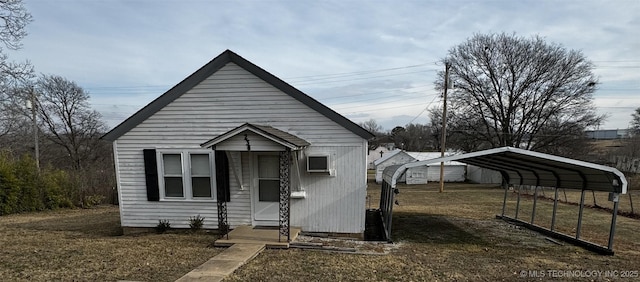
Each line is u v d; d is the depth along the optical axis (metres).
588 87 24.69
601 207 15.58
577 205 16.69
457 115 28.23
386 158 35.47
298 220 8.57
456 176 37.44
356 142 8.28
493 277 5.56
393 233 9.39
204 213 8.84
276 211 8.61
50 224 10.93
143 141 8.80
